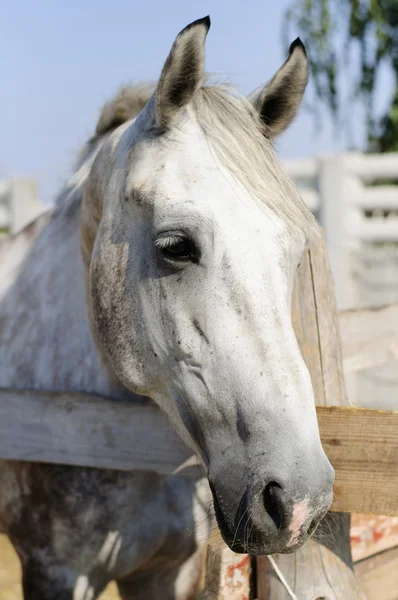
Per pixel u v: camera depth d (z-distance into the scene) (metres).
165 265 1.54
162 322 1.57
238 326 1.46
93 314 1.80
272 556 1.66
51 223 2.32
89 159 2.22
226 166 1.53
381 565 2.18
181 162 1.57
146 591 2.21
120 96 2.08
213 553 1.68
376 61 8.58
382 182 8.09
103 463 1.91
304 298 1.75
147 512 2.01
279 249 1.49
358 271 5.32
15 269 2.35
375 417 1.56
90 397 1.92
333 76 8.63
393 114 8.49
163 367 1.60
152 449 1.86
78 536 2.01
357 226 5.77
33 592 2.10
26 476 2.06
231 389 1.45
